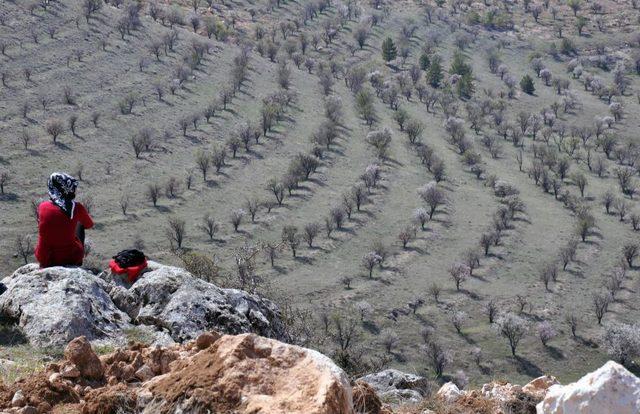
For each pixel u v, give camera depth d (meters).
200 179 122.44
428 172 136.38
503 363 80.00
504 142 158.00
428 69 195.88
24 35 158.25
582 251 109.38
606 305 91.25
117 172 120.25
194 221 108.12
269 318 11.13
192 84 159.62
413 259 103.56
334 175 131.12
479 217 119.31
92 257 93.56
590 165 145.88
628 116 181.00
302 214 114.88
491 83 199.12
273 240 104.88
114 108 141.38
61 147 123.56
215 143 136.88
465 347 82.38
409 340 82.62
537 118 168.88
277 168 130.88
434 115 170.88
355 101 170.00
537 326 87.06
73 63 154.00
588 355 82.56
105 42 165.12
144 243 99.75
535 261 105.31
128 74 156.50
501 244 109.75
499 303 92.69
